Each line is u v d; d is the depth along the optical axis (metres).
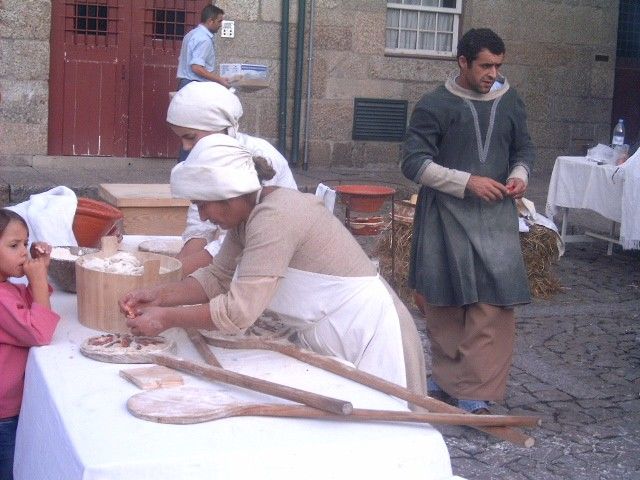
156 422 2.10
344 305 2.78
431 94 4.35
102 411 2.16
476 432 4.43
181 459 1.92
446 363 4.44
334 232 2.75
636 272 7.90
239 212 2.59
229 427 2.10
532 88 12.20
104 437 2.02
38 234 3.57
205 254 3.33
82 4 10.32
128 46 10.55
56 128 10.41
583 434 4.50
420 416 2.19
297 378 2.48
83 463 1.90
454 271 4.25
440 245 4.34
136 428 2.07
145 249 3.65
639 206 7.20
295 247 2.63
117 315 2.79
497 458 4.18
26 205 3.64
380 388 2.43
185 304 2.80
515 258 4.28
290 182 3.25
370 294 2.79
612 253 8.55
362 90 11.35
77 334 2.77
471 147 4.28
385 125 11.50
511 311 4.35
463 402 4.34
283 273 2.58
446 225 4.29
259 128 11.02
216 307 2.54
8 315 2.61
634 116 12.90
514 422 2.28
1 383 2.69
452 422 2.22
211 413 2.12
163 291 2.77
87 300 2.83
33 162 10.29
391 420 2.18
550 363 5.54
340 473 2.03
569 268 7.91
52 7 10.19
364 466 2.05
